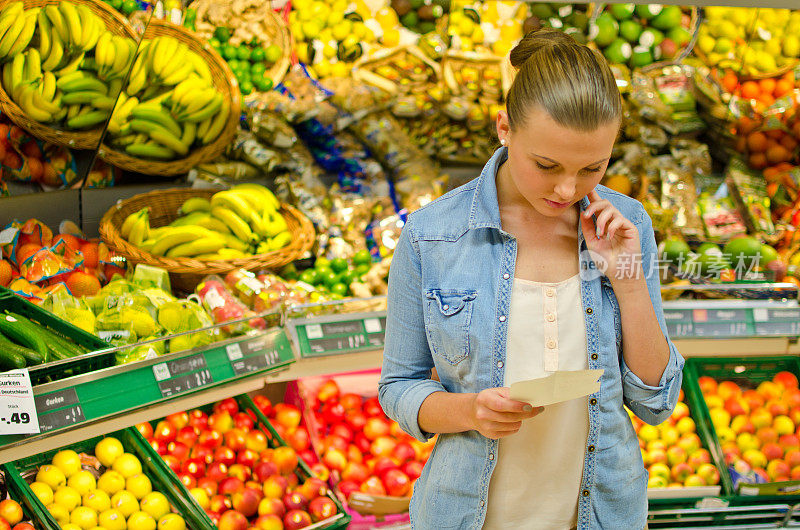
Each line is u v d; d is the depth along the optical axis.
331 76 2.97
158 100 2.56
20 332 1.87
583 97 1.06
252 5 2.81
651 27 2.87
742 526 2.48
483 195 1.32
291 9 2.95
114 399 1.83
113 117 2.48
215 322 2.32
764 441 2.65
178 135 2.65
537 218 1.33
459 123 3.06
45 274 2.27
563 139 1.07
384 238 2.89
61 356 1.87
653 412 1.34
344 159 3.02
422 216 1.35
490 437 1.21
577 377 1.08
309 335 2.25
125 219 2.65
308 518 2.22
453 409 1.25
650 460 2.57
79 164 2.60
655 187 2.83
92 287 2.33
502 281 1.31
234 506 2.19
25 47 2.12
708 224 2.73
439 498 1.39
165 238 2.59
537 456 1.35
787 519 2.49
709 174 2.88
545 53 1.13
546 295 1.31
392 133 3.00
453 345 1.32
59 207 2.59
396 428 2.63
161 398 1.91
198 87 2.61
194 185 2.83
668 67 2.87
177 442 2.29
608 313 1.31
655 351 1.29
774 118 2.79
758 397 2.76
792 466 2.59
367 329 2.32
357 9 3.00
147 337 2.17
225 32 2.77
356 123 2.97
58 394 1.76
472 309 1.30
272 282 2.51
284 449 2.37
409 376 1.39
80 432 1.81
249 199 2.74
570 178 1.12
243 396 2.51
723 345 2.53
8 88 2.19
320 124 2.91
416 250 1.34
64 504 1.92
